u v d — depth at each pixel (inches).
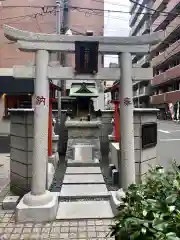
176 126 1059.9
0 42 653.9
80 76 196.7
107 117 404.8
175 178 100.5
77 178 267.4
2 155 425.7
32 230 167.3
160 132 815.1
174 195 86.3
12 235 160.4
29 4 671.8
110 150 310.2
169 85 1518.2
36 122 189.8
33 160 191.9
